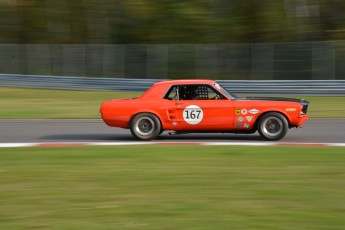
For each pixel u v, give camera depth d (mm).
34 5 127875
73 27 124875
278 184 24500
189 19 115188
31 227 18531
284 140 39625
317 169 27844
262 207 20734
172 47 94188
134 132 38938
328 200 21703
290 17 111812
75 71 99625
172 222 18938
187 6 116500
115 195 22656
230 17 114000
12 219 19422
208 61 92438
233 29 113000
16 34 128625
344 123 51125
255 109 37875
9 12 128750
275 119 38156
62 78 90812
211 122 38062
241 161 30109
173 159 30844
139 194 22797
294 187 23906
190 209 20484
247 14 113062
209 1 115812
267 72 88938
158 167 28547
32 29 127500
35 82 93125
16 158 31828
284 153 32844
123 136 43094
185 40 114688
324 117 56438
